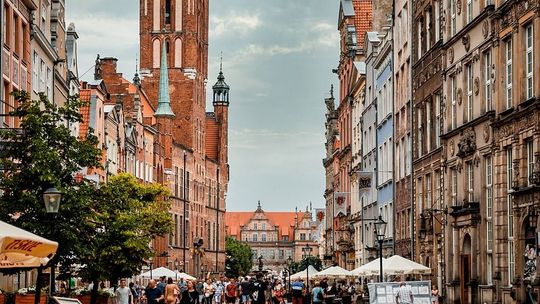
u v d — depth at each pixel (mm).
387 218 75062
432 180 56562
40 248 22891
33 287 50188
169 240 147375
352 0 102375
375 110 81625
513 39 40375
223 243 194250
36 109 36125
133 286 76188
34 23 56531
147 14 167000
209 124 194875
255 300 76500
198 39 171500
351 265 97938
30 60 55938
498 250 42562
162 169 142250
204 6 176250
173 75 167250
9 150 35875
